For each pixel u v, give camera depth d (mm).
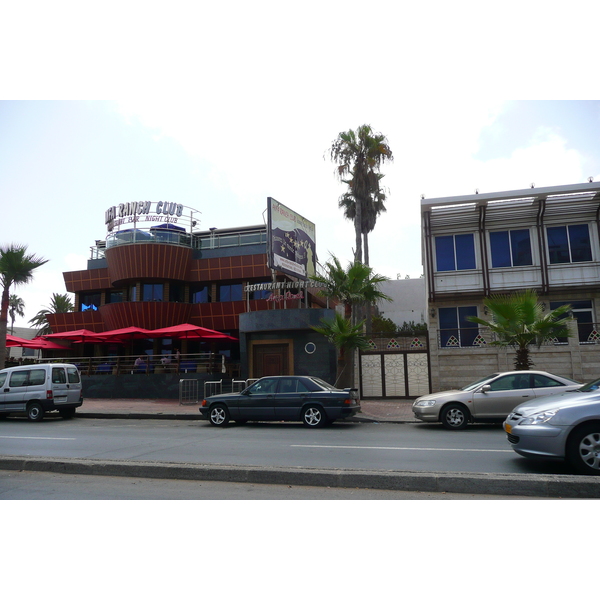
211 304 30062
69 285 32531
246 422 15641
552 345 19766
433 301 23156
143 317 29312
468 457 8414
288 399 14047
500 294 22484
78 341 27953
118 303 29547
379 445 9961
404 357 21125
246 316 22125
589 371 19328
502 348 20109
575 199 21969
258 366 22156
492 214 22891
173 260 29812
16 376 16734
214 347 30141
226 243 31375
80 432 13016
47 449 9727
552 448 6805
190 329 23594
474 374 20391
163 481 6938
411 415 16062
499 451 9016
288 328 21422
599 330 20281
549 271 22438
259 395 14320
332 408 13734
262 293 29859
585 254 22422
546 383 12602
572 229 22719
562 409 6910
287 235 24156
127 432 12961
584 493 5844
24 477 7238
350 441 10664
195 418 17062
